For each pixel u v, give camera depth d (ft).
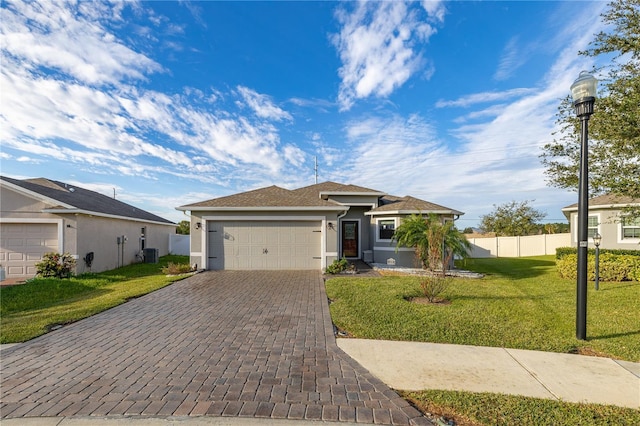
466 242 38.27
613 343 15.31
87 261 41.50
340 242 56.54
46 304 24.04
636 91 20.93
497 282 34.01
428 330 17.33
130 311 21.49
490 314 20.45
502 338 16.19
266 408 9.59
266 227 42.34
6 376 11.79
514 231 97.25
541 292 28.09
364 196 56.18
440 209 48.29
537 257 74.23
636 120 20.45
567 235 77.71
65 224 39.22
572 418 9.14
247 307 22.59
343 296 25.58
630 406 9.86
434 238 29.84
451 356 13.89
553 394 10.62
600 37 23.15
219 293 27.45
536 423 8.96
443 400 10.12
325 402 9.98
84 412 9.39
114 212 49.60
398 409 9.65
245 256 42.22
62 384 11.15
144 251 57.52
